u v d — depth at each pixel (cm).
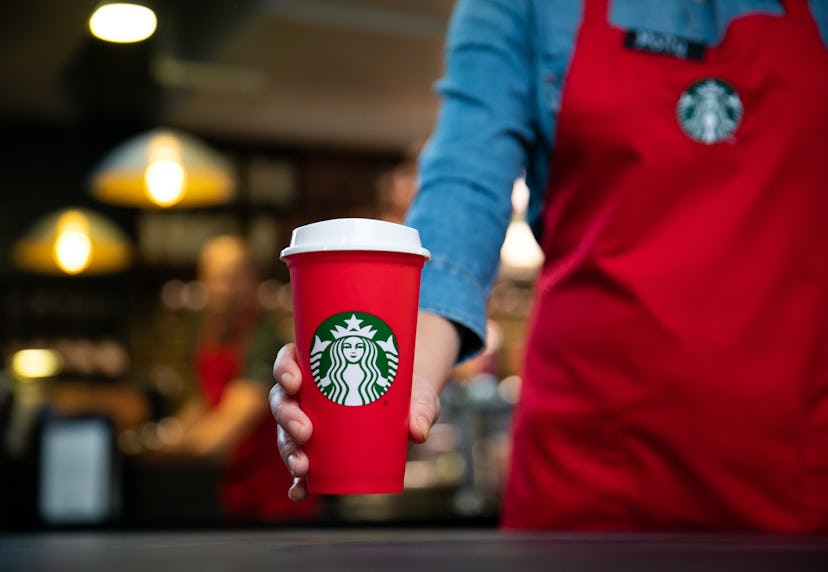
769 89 115
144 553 70
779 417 112
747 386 112
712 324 112
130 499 334
